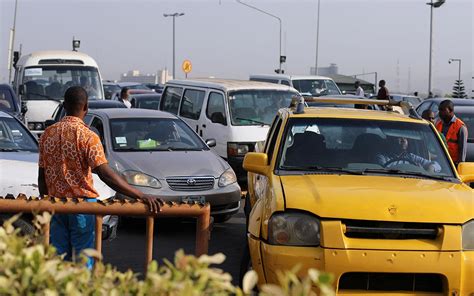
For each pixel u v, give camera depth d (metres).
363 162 15.24
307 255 12.41
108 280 7.16
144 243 20.97
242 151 31.91
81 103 12.46
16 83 51.78
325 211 12.64
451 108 26.44
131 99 53.16
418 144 15.73
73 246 12.16
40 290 6.76
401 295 12.39
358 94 66.75
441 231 12.55
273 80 61.47
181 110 36.16
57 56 50.38
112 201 11.22
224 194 22.89
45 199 11.05
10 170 17.28
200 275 6.77
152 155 23.48
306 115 16.11
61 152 12.23
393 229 12.52
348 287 12.46
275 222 12.79
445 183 14.58
